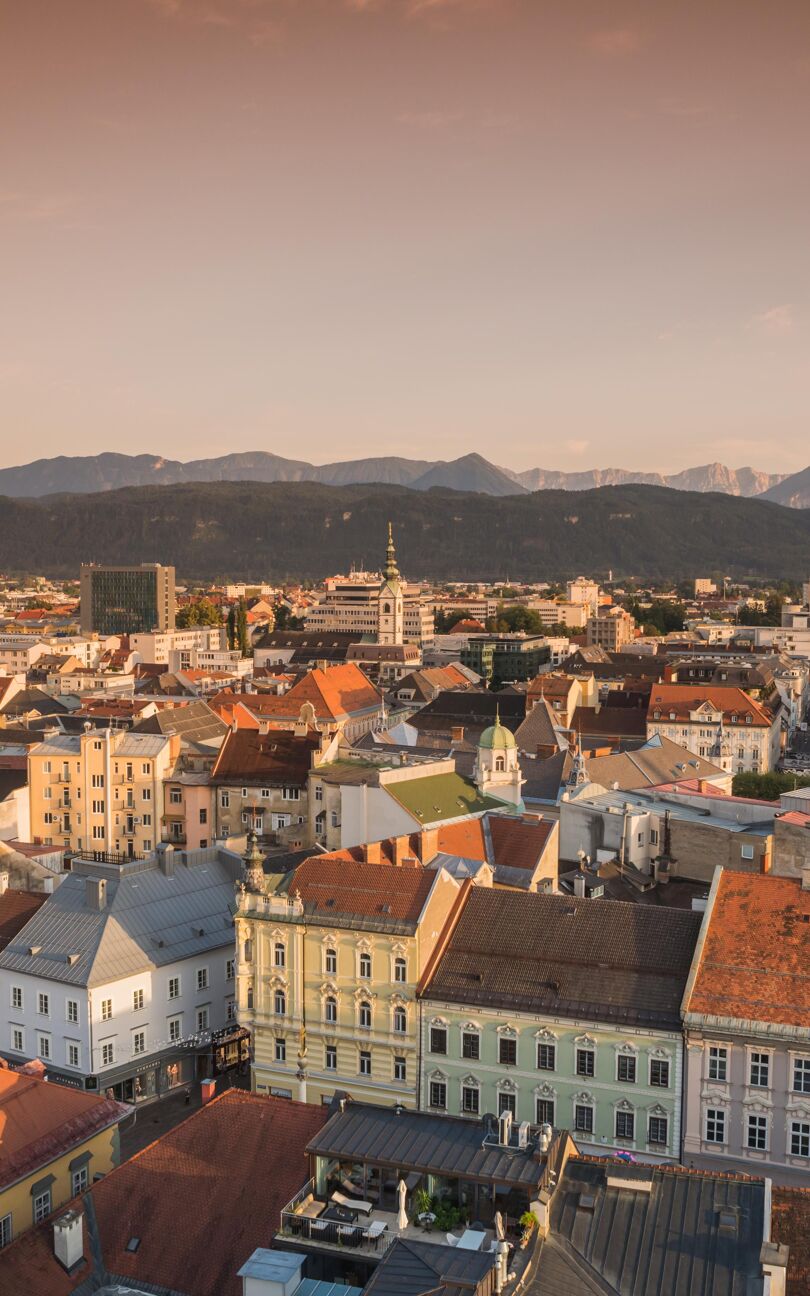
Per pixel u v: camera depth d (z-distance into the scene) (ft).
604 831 463.42
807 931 307.17
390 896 340.59
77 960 378.32
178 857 428.97
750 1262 203.62
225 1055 405.59
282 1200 248.11
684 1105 297.33
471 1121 249.96
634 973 314.35
